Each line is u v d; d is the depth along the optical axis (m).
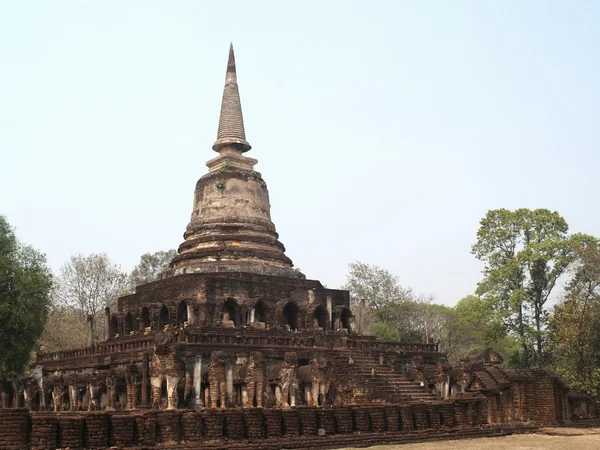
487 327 70.56
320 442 30.84
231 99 55.00
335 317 49.59
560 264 59.25
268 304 46.81
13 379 42.59
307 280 49.50
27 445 24.80
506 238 62.72
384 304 80.94
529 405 41.28
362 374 40.47
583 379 54.19
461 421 37.50
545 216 61.84
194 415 28.33
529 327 60.62
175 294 46.69
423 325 82.44
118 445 26.38
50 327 70.12
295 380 34.78
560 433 38.06
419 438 34.41
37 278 53.94
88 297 74.12
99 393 38.81
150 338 39.12
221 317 44.62
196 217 53.16
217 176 52.72
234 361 38.34
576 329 54.84
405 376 43.34
